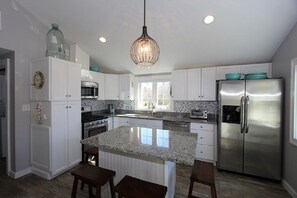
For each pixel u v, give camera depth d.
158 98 4.36
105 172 1.55
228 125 2.80
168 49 3.19
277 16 2.18
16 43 2.49
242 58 3.18
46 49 2.88
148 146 1.55
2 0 2.33
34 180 2.49
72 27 2.95
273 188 2.38
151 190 1.29
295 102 2.20
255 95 2.60
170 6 2.27
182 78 3.65
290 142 2.25
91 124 3.40
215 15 2.31
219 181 2.56
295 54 2.20
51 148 2.48
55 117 2.53
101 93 4.12
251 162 2.66
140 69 4.18
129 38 3.09
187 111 3.93
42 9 2.60
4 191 2.22
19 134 2.58
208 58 3.33
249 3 2.06
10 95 2.58
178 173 2.79
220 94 2.85
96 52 3.73
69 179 2.53
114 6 2.39
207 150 3.14
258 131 2.60
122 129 2.30
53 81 2.49
